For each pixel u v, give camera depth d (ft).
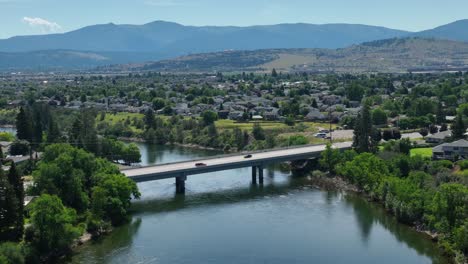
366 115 653.30
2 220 366.43
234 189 586.04
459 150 593.42
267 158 629.10
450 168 556.92
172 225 453.99
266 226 449.89
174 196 553.64
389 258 379.14
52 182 429.79
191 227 448.65
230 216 479.82
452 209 389.80
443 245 384.27
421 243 406.82
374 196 522.88
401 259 377.09
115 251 393.29
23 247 354.95
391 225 448.65
